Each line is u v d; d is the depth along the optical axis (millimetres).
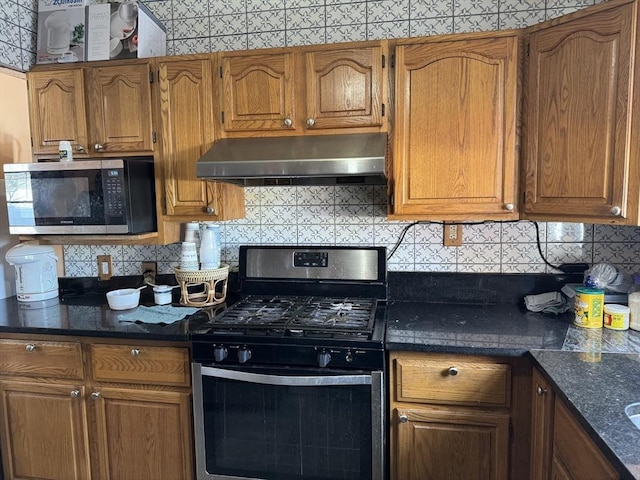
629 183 1430
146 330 1702
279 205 2188
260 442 1645
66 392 1794
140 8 2018
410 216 1794
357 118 1793
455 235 2055
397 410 1587
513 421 1514
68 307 2062
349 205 2127
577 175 1547
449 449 1564
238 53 1848
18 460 1867
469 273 2051
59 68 2008
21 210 1903
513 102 1683
